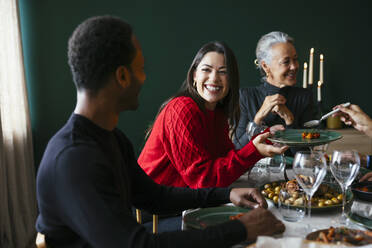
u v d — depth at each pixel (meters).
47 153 0.95
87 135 0.99
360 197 1.36
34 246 2.96
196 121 1.68
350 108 2.21
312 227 1.13
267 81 2.84
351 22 3.88
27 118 3.32
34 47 3.59
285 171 1.65
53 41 3.59
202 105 1.78
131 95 1.04
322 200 1.30
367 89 3.98
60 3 3.56
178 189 1.35
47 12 3.56
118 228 0.87
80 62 0.97
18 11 3.13
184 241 0.91
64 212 0.91
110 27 0.97
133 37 1.02
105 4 3.63
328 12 3.85
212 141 1.88
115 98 1.01
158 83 3.81
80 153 0.91
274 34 2.73
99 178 0.90
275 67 2.72
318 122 2.32
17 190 3.08
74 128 0.97
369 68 3.95
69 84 3.65
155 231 1.78
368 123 2.14
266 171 1.63
